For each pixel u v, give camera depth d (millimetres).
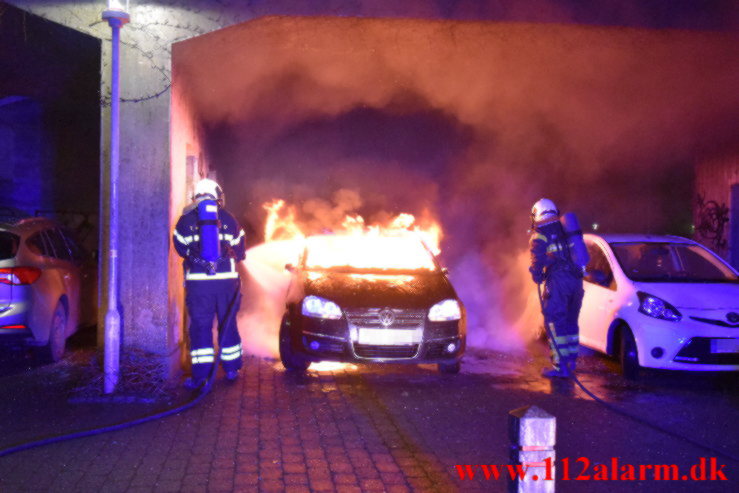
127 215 6852
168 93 6844
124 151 6852
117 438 5293
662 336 7242
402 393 6906
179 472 4613
